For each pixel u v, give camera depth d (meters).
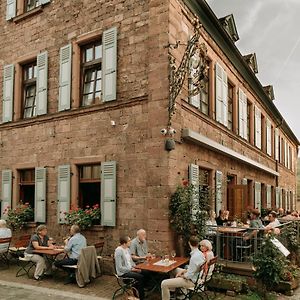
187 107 10.19
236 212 13.12
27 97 12.98
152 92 9.56
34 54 12.41
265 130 19.61
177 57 9.85
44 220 11.48
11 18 13.12
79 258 8.58
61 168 11.19
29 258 9.34
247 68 15.14
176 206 9.05
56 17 11.91
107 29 10.66
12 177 12.66
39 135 11.99
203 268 7.07
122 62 10.27
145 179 9.58
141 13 10.07
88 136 10.75
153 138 9.42
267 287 7.94
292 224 11.51
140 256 8.48
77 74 11.23
